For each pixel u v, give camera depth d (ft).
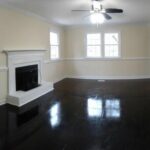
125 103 14.51
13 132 9.44
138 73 25.72
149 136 8.82
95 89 19.67
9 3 13.47
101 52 25.84
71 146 7.97
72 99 15.84
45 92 18.07
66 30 26.35
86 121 10.86
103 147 7.83
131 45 25.11
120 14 17.99
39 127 10.05
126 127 9.92
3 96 14.29
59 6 14.33
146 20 22.17
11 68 14.73
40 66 19.15
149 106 13.66
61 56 25.62
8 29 14.47
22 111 12.75
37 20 18.71
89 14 16.97
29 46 17.39
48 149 7.75
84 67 26.50
